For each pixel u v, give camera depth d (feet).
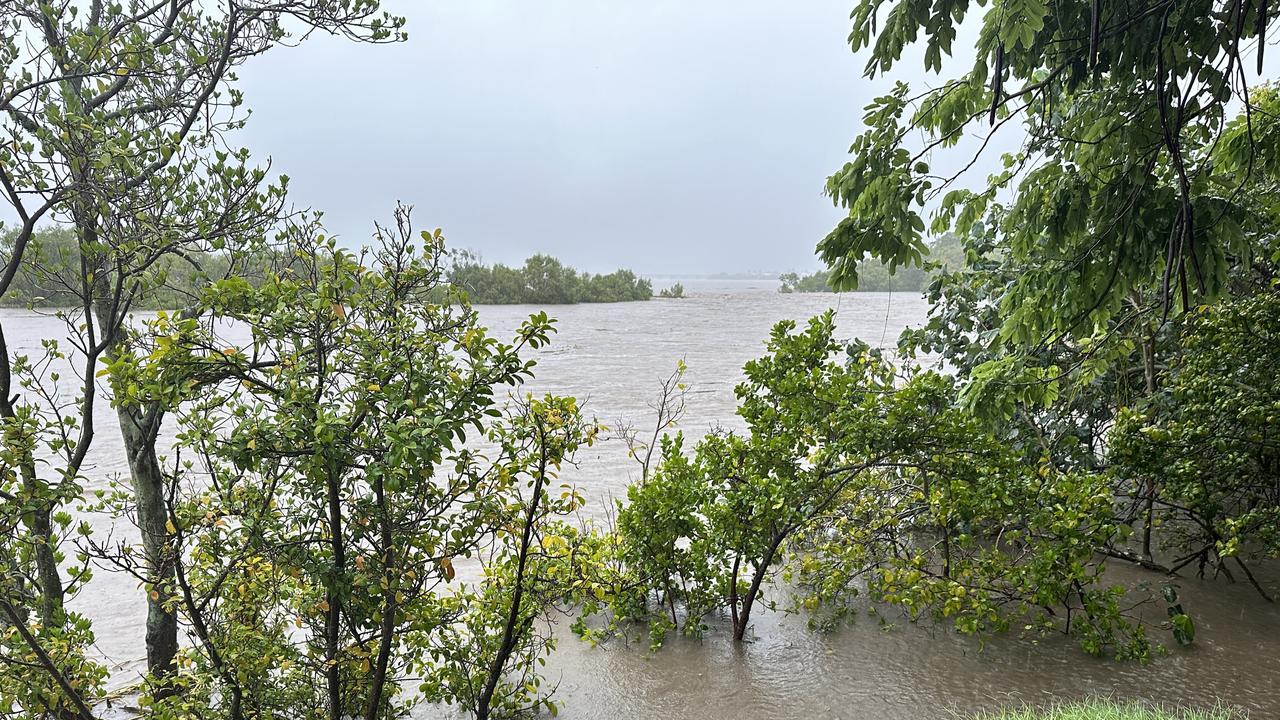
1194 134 17.10
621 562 19.47
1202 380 17.54
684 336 106.52
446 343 11.50
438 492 11.55
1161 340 22.86
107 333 13.07
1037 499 17.26
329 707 12.84
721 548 18.39
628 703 15.52
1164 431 17.69
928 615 18.79
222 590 12.15
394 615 11.46
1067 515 16.52
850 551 19.17
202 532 11.87
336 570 10.61
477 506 11.18
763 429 18.34
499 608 15.26
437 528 11.57
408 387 10.37
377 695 11.54
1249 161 14.43
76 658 11.50
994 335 19.93
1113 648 16.78
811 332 18.86
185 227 12.38
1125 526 17.25
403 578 11.48
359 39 15.43
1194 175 14.46
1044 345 18.70
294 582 12.09
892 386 22.25
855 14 12.72
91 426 12.78
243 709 11.95
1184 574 20.74
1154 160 13.28
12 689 10.83
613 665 17.07
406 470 10.21
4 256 12.74
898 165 14.01
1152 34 12.12
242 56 14.98
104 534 24.20
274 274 10.54
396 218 11.04
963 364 25.40
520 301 210.18
